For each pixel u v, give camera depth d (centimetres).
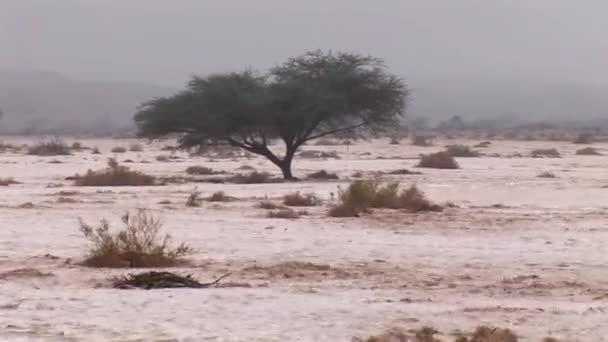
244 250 8806
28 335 5038
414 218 11638
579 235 10069
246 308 5828
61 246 9006
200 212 12331
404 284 6925
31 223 10875
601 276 7400
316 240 9544
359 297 6294
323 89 19762
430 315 5684
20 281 6869
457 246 9175
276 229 10431
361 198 12712
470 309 5866
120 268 7575
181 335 5041
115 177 18038
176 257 8088
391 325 5372
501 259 8350
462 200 14500
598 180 18775
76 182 18138
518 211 12731
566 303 6178
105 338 4969
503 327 5362
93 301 6038
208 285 6738
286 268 7594
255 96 19400
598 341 5066
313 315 5631
